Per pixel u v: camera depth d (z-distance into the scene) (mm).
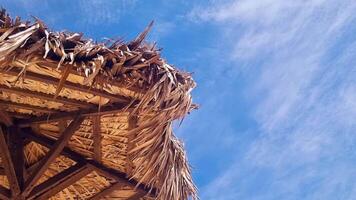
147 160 3648
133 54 3328
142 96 3465
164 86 3389
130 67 3316
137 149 3623
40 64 3102
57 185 4215
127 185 4293
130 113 3631
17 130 4125
